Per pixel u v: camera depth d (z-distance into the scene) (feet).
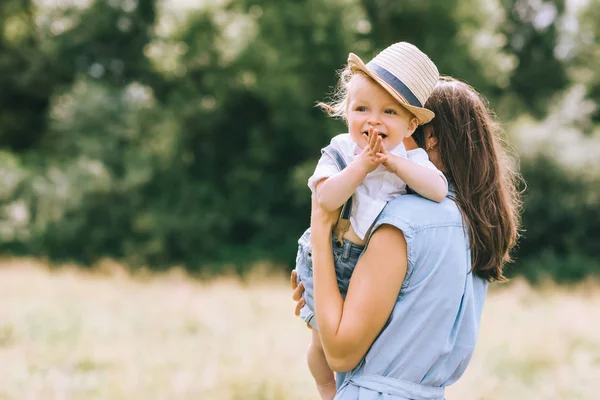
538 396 18.10
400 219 5.60
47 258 57.77
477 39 63.00
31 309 28.91
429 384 5.80
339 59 58.34
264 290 40.34
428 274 5.63
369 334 5.58
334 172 5.81
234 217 64.03
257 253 61.46
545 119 69.56
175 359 21.26
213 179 66.39
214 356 21.57
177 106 63.52
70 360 21.07
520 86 82.33
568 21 83.30
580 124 70.44
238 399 17.56
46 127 78.13
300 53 57.88
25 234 59.82
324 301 5.66
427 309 5.65
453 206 5.88
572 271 56.13
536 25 83.20
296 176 59.36
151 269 58.59
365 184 5.82
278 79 57.47
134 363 20.76
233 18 61.87
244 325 26.99
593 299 38.11
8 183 62.03
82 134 66.59
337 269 5.95
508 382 19.17
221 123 64.54
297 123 59.82
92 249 60.49
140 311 29.45
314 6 57.88
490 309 31.71
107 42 74.59
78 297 33.88
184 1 61.36
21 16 76.95
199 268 58.95
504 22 82.43
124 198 61.41
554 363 21.13
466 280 5.93
